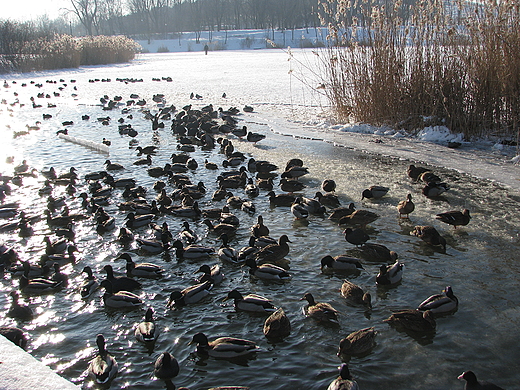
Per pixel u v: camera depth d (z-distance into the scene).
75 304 9.21
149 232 12.59
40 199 15.10
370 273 10.00
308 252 11.03
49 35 78.69
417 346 7.55
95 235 12.33
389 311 8.55
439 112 21.59
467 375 6.43
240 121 26.81
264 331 8.02
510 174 15.81
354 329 8.05
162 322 8.48
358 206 13.69
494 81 19.50
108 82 48.94
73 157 20.27
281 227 12.55
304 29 132.62
